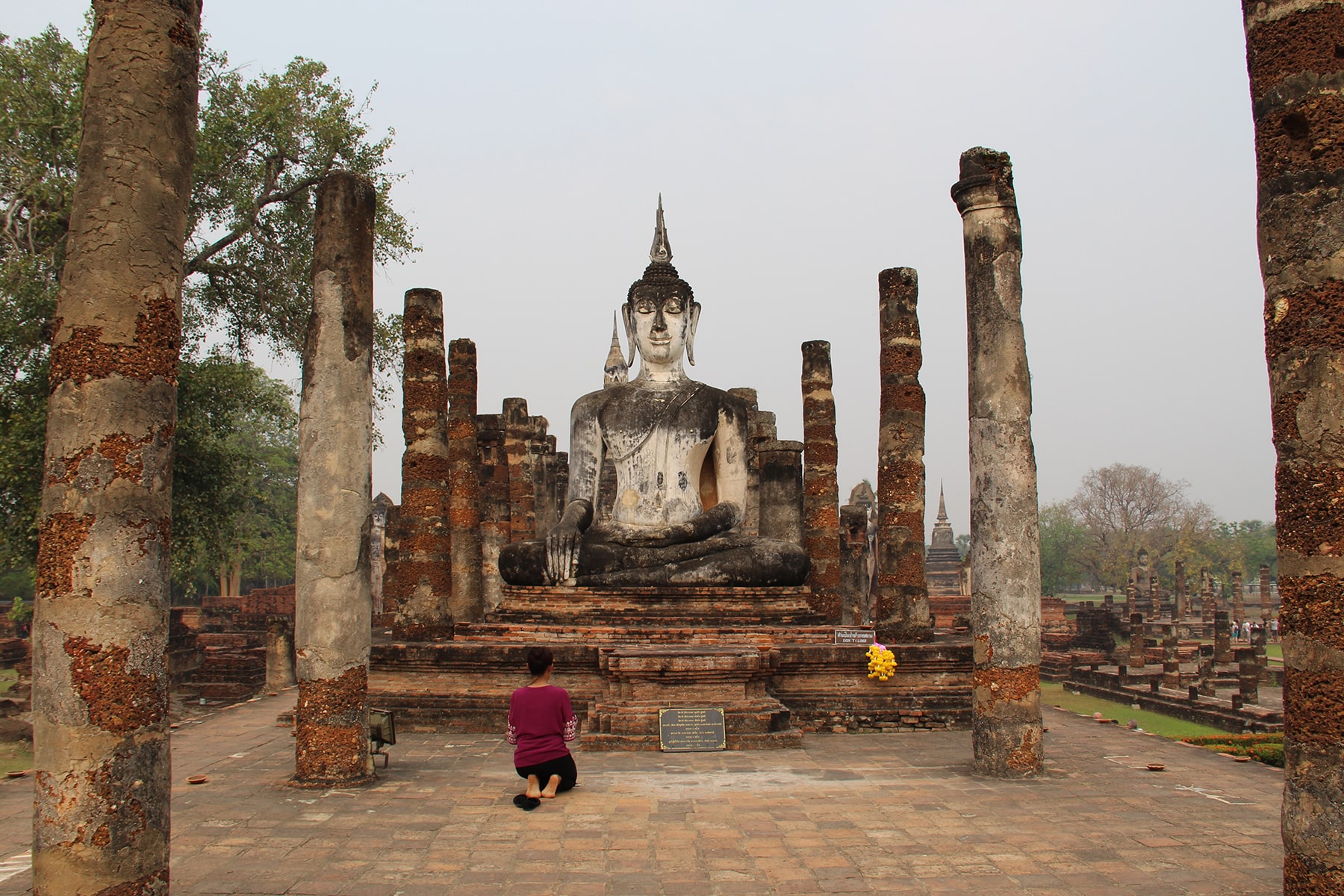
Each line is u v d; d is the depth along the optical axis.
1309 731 5.39
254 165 22.88
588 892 6.28
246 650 28.11
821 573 19.38
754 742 11.02
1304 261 5.62
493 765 10.33
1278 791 9.07
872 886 6.39
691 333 17.75
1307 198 5.64
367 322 9.65
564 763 8.62
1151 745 11.73
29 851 7.43
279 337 24.20
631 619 14.77
